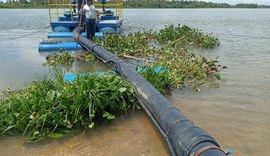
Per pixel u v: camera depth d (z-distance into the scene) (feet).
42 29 69.46
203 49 41.78
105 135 15.64
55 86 18.72
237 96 21.33
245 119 17.51
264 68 29.73
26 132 15.94
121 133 15.81
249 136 15.52
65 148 14.46
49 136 15.51
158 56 33.83
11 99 17.43
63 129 16.14
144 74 22.43
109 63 27.91
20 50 39.65
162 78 22.31
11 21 95.91
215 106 19.39
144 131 15.99
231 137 15.38
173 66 26.86
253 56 36.27
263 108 19.15
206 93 21.97
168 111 14.88
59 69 27.40
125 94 18.53
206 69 27.02
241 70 28.91
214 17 152.97
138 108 18.57
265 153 13.93
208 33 63.57
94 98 16.79
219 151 10.70
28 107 16.60
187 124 13.21
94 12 43.39
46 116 15.94
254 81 25.08
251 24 96.73
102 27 52.54
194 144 11.48
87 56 33.65
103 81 18.26
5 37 53.83
